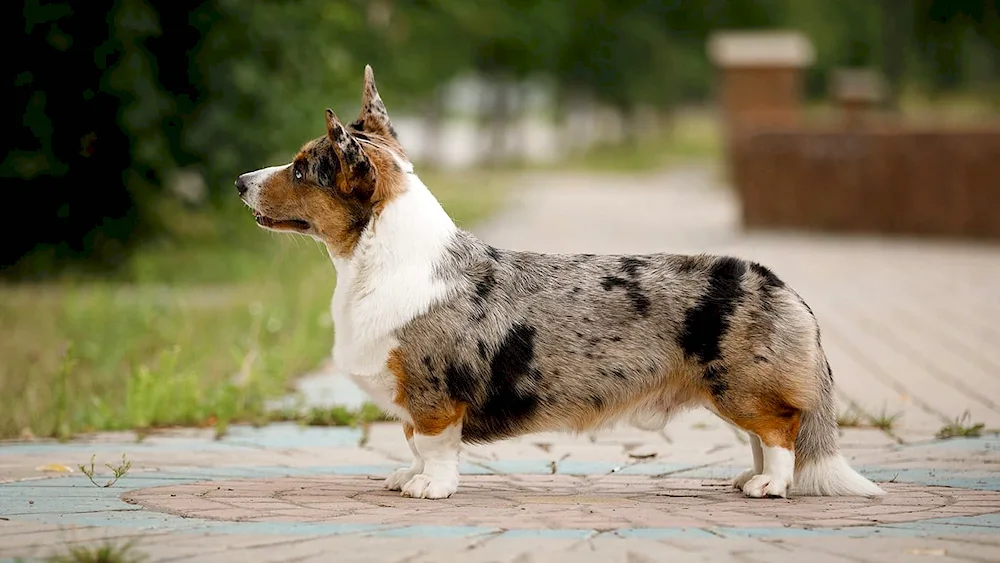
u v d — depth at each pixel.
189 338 12.68
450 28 41.00
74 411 10.43
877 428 9.38
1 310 14.88
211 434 9.41
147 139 19.16
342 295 7.17
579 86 61.31
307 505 6.69
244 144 20.92
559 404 7.07
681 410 7.21
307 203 7.15
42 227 19.38
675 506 6.71
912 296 16.58
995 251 21.72
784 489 6.95
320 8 22.39
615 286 7.10
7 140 18.56
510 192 38.00
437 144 55.19
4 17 17.95
